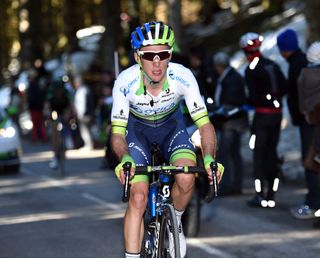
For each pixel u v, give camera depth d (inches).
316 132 697.6
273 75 847.1
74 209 902.4
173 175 502.6
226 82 917.2
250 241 693.9
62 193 1046.4
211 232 740.7
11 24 3801.7
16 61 4020.7
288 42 791.7
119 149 473.4
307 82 694.5
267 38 1820.9
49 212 885.8
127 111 492.1
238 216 825.5
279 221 791.1
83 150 1728.6
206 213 847.7
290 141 1254.3
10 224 813.9
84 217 842.8
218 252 649.6
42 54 3078.2
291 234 722.2
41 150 1791.3
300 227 756.0
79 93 1667.1
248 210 862.5
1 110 1374.3
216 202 922.1
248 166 1194.6
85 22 2903.5
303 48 1551.4
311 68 695.7
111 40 2348.7
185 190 471.2
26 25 3442.4
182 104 761.0
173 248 449.1
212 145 479.5
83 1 2812.5
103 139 1378.0
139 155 503.8
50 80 2014.0
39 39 3061.0
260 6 2411.4
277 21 2084.2
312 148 701.9
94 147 1764.3
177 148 501.4
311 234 719.7
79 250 670.5
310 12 1326.3
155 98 491.8
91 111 1683.1
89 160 1507.1
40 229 776.9
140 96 490.0
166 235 466.9
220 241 697.0
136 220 473.4
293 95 794.8
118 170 442.9
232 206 890.7
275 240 695.1
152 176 515.5
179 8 1753.2
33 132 2007.9
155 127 510.3
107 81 1446.9
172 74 489.1
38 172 1322.6
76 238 725.3
